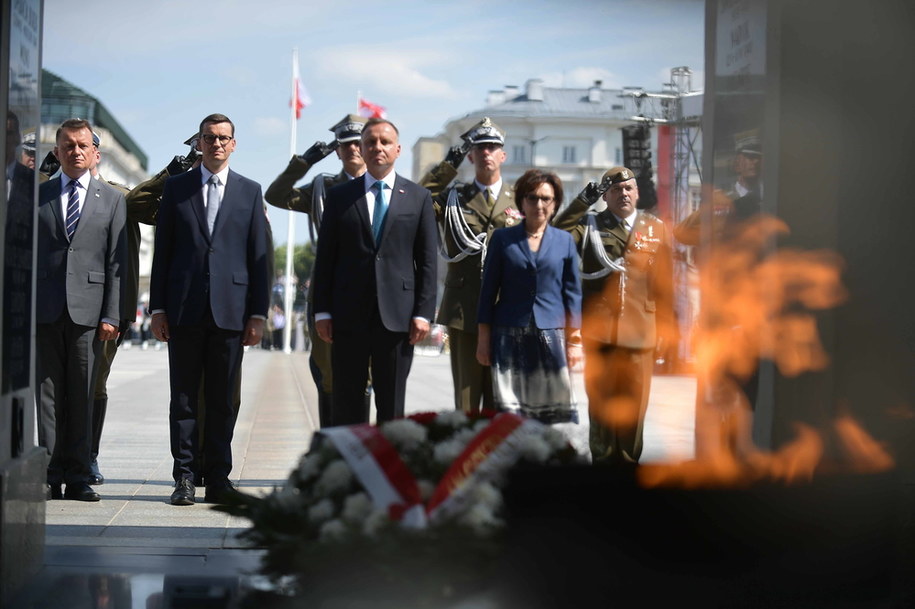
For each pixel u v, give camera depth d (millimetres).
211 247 19594
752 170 14078
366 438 11203
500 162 20578
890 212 13789
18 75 12219
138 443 29031
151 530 16094
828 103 13703
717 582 11586
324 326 18016
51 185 20422
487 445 11281
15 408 12195
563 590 10875
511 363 18531
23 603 11570
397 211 17891
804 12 13562
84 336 19969
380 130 17922
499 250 18734
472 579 10406
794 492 11766
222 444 19500
